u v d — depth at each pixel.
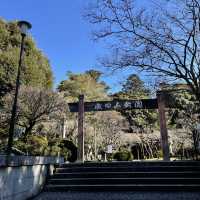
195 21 6.92
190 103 15.92
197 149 14.88
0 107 13.87
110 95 30.14
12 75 18.56
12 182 6.57
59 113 14.00
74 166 10.38
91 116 23.55
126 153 20.62
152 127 27.42
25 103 13.36
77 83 30.84
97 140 22.97
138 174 9.12
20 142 12.57
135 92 8.06
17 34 23.23
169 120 23.27
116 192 8.16
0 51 19.66
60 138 16.77
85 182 8.91
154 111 27.75
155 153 24.94
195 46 6.81
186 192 7.88
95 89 30.89
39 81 21.48
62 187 8.64
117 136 24.45
